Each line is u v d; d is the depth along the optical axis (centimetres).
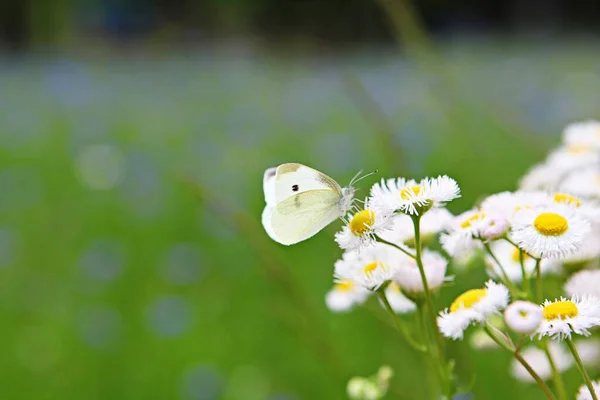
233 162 161
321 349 60
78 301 101
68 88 295
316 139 176
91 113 237
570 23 603
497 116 91
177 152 173
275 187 49
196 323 91
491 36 551
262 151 168
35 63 436
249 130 192
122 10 638
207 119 215
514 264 48
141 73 358
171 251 108
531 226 42
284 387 77
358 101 66
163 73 356
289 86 280
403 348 58
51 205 137
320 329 61
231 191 136
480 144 82
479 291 41
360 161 142
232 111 226
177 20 573
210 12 568
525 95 199
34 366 85
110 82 320
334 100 233
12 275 107
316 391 76
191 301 97
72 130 206
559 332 40
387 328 60
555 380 42
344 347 75
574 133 54
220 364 83
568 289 44
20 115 235
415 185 42
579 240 41
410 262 45
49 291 103
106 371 84
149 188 139
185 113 230
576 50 383
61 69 379
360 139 164
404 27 79
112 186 145
